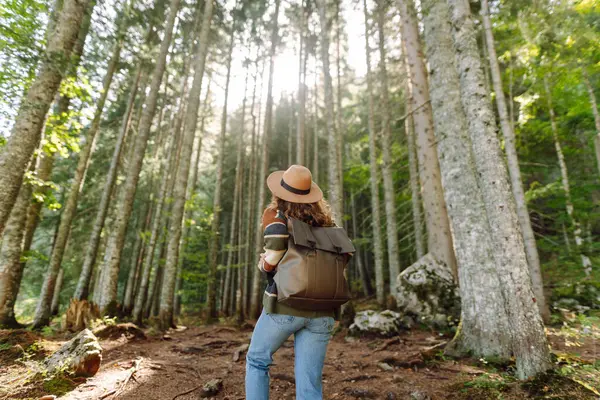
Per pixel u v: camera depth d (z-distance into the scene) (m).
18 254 6.97
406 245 20.81
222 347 5.96
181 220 9.40
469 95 3.96
